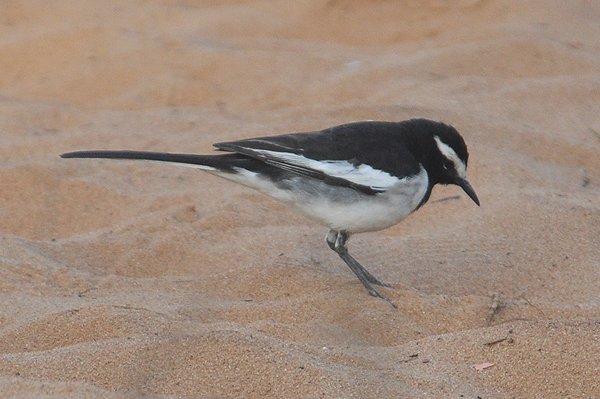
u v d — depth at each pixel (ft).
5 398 28.35
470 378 30.32
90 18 69.21
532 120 54.24
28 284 37.76
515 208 44.21
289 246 41.52
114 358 30.73
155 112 56.44
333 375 29.63
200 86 59.98
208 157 36.14
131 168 49.44
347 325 34.53
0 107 57.52
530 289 38.17
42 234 43.68
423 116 53.21
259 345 30.91
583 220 43.19
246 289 37.70
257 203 45.98
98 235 42.63
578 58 61.41
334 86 58.95
